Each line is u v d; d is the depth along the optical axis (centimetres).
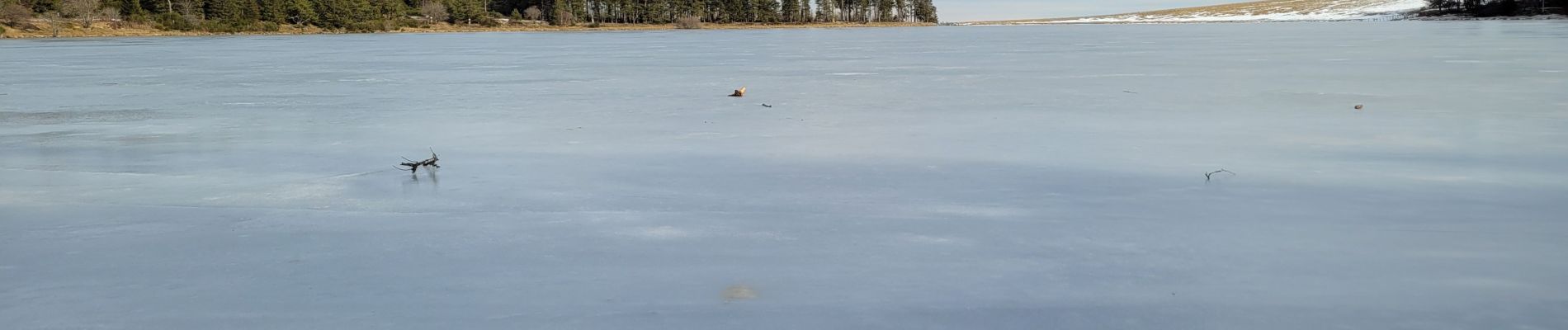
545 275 630
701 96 1845
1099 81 2138
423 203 860
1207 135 1227
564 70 2805
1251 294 577
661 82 2248
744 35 9031
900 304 564
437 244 712
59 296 600
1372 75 2191
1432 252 660
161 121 1500
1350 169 973
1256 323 529
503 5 14675
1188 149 1112
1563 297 563
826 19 18212
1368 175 941
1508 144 1120
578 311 558
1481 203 811
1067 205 821
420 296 589
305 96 1936
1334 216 770
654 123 1406
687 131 1312
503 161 1080
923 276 618
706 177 966
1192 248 680
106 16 10050
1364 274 612
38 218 814
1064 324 530
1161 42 5353
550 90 2017
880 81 2208
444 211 825
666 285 606
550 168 1028
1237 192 866
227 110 1666
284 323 544
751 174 980
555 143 1217
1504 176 929
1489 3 11400
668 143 1204
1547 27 6681
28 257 690
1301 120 1375
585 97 1847
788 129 1328
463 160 1090
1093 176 952
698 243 709
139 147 1221
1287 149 1105
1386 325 523
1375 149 1096
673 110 1586
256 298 590
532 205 845
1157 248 679
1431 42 4325
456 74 2622
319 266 657
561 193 896
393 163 1083
